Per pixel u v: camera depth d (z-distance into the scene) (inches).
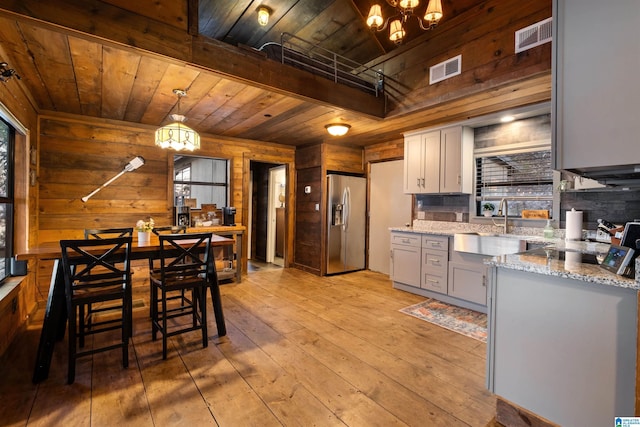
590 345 52.3
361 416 66.3
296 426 63.1
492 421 65.3
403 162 190.1
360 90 140.8
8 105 94.4
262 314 126.4
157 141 112.2
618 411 49.5
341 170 205.9
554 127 54.8
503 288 63.8
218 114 140.6
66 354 92.2
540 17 98.6
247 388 75.9
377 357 91.4
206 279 101.4
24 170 116.0
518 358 61.6
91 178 149.2
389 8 136.9
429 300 145.3
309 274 198.5
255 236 260.1
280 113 138.0
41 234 137.9
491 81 109.7
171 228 144.6
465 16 117.6
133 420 64.1
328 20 149.0
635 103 47.3
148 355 91.8
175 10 86.4
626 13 48.1
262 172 254.4
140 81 103.4
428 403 70.9
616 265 53.2
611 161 49.3
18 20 67.9
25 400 70.0
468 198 156.7
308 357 91.2
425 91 130.4
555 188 125.3
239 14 145.3
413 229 161.0
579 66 52.2
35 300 130.3
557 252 79.9
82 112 140.0
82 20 73.0
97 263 85.1
